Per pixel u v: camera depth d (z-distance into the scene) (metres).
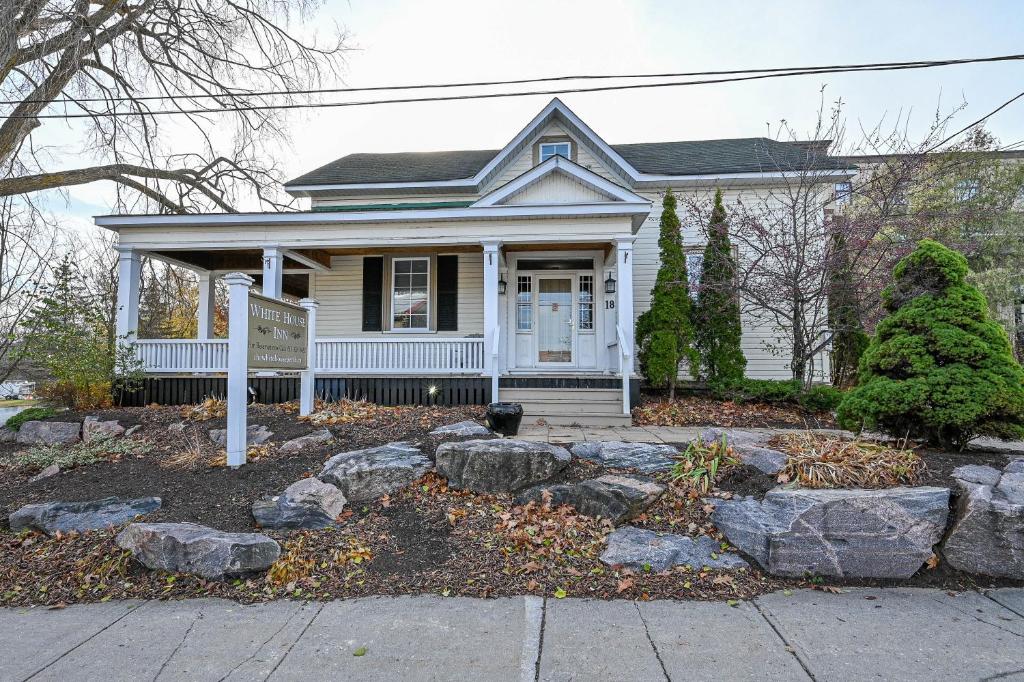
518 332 11.43
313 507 4.18
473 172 13.09
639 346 10.40
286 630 2.98
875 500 3.63
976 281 14.88
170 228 9.62
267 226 9.64
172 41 13.41
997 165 14.22
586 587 3.42
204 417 7.22
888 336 5.11
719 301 10.00
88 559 3.81
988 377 4.46
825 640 2.81
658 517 4.16
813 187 10.41
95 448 5.92
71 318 8.45
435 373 9.29
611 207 9.08
